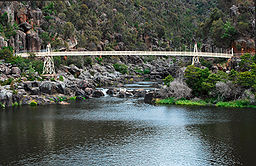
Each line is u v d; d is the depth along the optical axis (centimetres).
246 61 10050
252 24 16850
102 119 7062
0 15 13988
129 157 4572
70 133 5847
